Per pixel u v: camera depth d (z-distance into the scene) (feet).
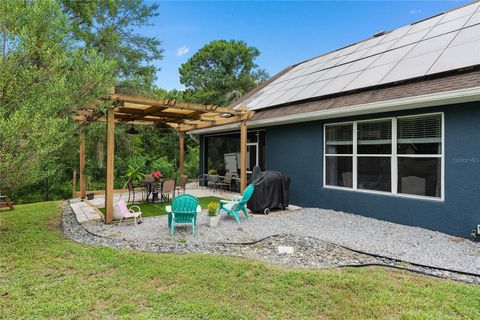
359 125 23.43
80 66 17.97
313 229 19.19
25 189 45.24
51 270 12.27
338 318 8.88
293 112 27.40
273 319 8.77
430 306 9.52
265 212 23.91
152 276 11.59
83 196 32.09
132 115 29.96
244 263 12.91
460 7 29.01
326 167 26.05
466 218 17.02
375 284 11.02
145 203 28.86
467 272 12.19
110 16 51.31
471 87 15.60
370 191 22.52
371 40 35.42
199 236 17.47
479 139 16.55
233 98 81.97
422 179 19.44
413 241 16.52
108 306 9.41
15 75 14.96
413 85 20.10
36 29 15.62
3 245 15.62
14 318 8.71
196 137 46.57
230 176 36.11
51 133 15.01
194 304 9.49
